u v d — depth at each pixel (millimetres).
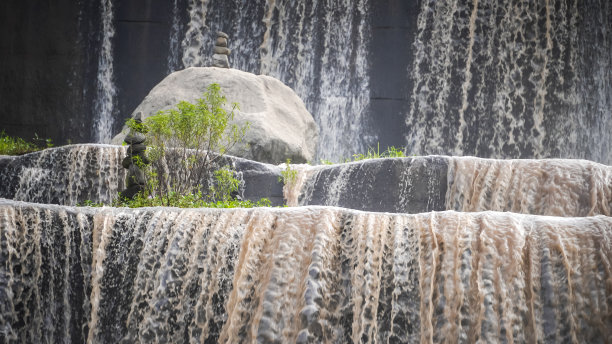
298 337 9938
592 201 14492
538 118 29266
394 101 30156
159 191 14234
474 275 9930
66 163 16641
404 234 10516
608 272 9461
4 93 29719
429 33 30062
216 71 21297
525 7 29516
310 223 10602
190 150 15938
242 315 10352
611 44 29047
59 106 30000
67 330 10656
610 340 9281
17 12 29922
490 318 9688
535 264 9805
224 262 10648
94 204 15594
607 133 28984
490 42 29656
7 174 16656
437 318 9961
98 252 10961
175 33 30719
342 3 30672
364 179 16047
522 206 14984
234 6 30922
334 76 30547
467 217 10367
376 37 30375
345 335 10117
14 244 10344
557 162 15055
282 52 30797
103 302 10812
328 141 30312
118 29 30500
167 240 10891
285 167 17281
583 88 29109
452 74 29844
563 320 9500
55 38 30094
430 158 15656
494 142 29484
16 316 10242
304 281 10180
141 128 14555
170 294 10625
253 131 18969
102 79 30297
